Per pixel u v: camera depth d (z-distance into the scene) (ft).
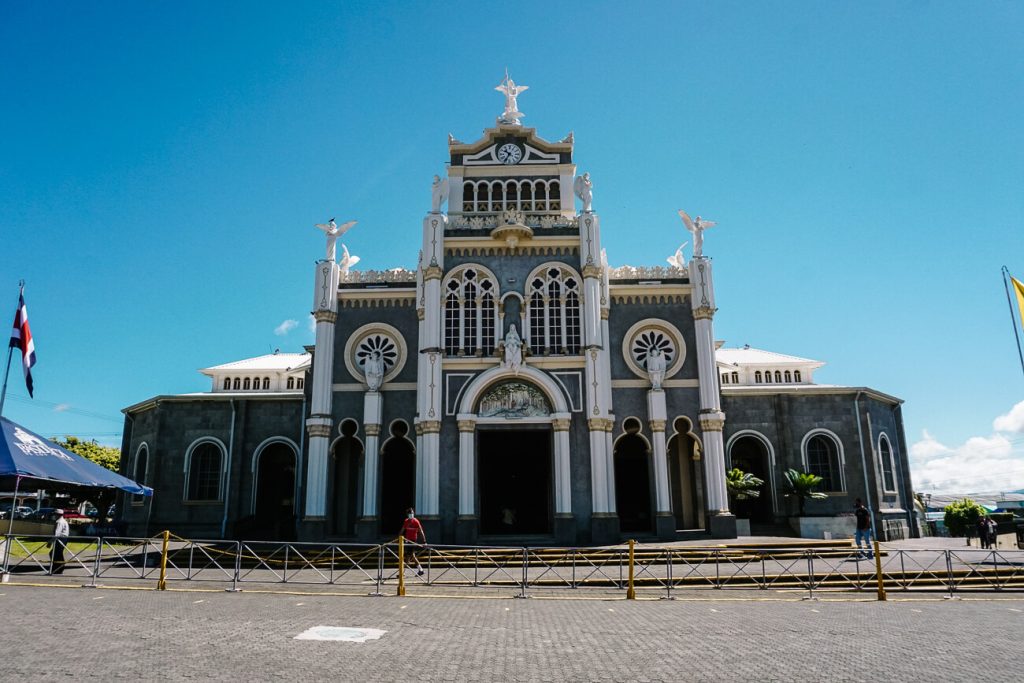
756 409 151.33
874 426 154.51
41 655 38.52
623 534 124.88
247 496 151.12
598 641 44.91
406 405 128.06
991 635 47.88
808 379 169.07
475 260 129.70
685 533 119.75
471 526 116.57
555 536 116.67
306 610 57.06
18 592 64.80
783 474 146.82
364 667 36.96
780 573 81.30
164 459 153.38
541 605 62.23
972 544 137.39
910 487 160.56
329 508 125.70
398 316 132.57
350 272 135.64
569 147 141.18
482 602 63.87
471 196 138.92
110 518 181.37
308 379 143.74
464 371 124.36
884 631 49.24
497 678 35.14
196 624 49.14
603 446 119.85
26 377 98.94
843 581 78.07
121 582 74.23
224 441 153.99
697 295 130.52
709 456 123.44
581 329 126.31
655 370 125.29
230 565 96.58
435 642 44.14
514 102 144.77
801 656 40.68
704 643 44.39
